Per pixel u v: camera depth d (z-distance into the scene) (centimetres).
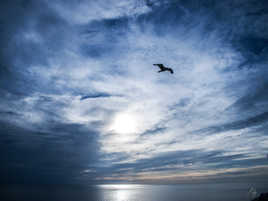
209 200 15450
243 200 15312
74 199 18238
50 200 17338
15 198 17925
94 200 17650
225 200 15238
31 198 18100
